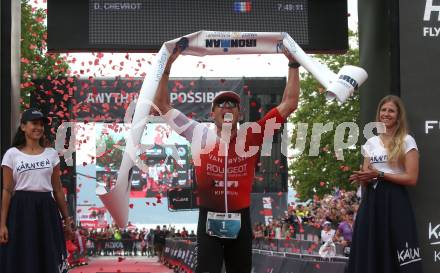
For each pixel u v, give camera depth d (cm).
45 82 1136
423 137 651
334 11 782
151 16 765
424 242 644
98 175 959
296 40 775
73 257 2312
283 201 1598
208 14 767
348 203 1380
